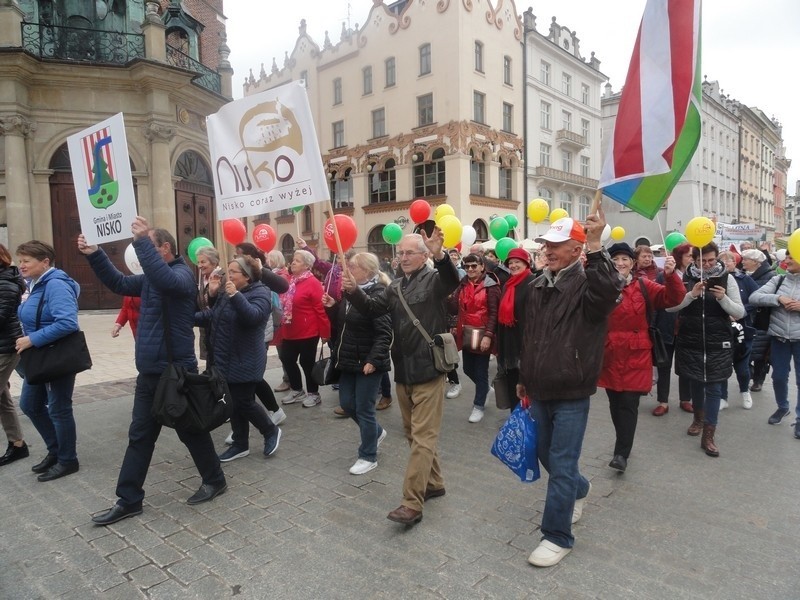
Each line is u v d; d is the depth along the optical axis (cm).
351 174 3095
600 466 430
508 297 463
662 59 319
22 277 432
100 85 1398
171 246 362
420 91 2714
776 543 309
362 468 417
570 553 299
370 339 414
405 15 2747
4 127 1307
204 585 273
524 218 3003
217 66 1880
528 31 2939
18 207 1330
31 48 1383
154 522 341
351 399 429
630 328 411
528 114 2984
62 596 266
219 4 2069
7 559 301
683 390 593
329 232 553
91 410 598
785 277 531
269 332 591
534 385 297
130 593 268
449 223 606
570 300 289
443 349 337
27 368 386
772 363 545
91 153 369
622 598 258
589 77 3512
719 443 484
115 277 372
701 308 454
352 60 3036
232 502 369
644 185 340
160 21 1420
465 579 275
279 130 391
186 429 341
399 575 279
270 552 304
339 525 334
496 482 400
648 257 601
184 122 1531
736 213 4828
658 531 324
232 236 539
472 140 2631
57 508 363
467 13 2591
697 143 328
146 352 345
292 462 445
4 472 427
